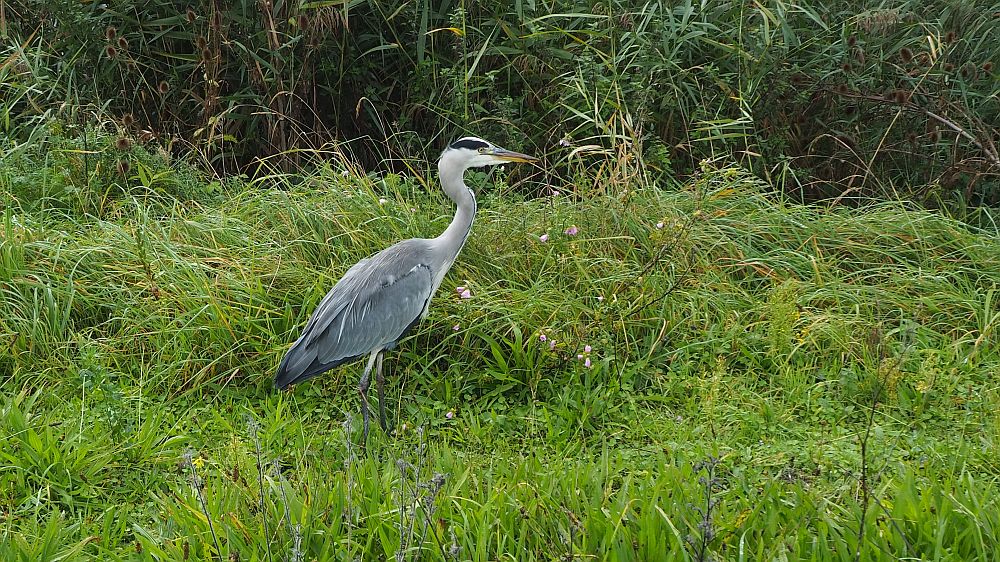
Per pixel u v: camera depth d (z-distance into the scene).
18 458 8.14
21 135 14.36
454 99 13.82
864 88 14.15
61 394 9.52
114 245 11.19
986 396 9.30
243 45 14.09
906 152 13.77
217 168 14.64
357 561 6.45
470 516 7.09
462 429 9.27
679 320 10.52
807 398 9.49
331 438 8.98
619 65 14.42
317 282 10.43
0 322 10.07
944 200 13.53
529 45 14.05
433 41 14.55
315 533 6.90
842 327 10.30
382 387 9.40
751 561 6.60
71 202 12.59
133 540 7.49
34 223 11.63
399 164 14.88
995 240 11.95
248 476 7.62
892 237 11.91
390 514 7.14
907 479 7.25
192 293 10.41
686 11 13.55
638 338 10.48
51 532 7.05
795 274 11.39
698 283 10.98
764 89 14.20
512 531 6.99
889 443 8.59
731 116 14.27
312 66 14.45
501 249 11.41
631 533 6.80
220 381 9.90
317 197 12.18
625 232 11.70
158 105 14.82
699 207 11.97
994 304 10.90
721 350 10.11
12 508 7.69
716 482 7.23
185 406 9.51
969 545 6.69
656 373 10.01
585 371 9.82
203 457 8.59
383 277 9.30
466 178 13.22
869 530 6.71
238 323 10.16
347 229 11.32
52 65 14.78
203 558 6.76
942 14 14.33
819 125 14.61
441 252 9.75
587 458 8.28
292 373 8.93
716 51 14.58
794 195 14.28
